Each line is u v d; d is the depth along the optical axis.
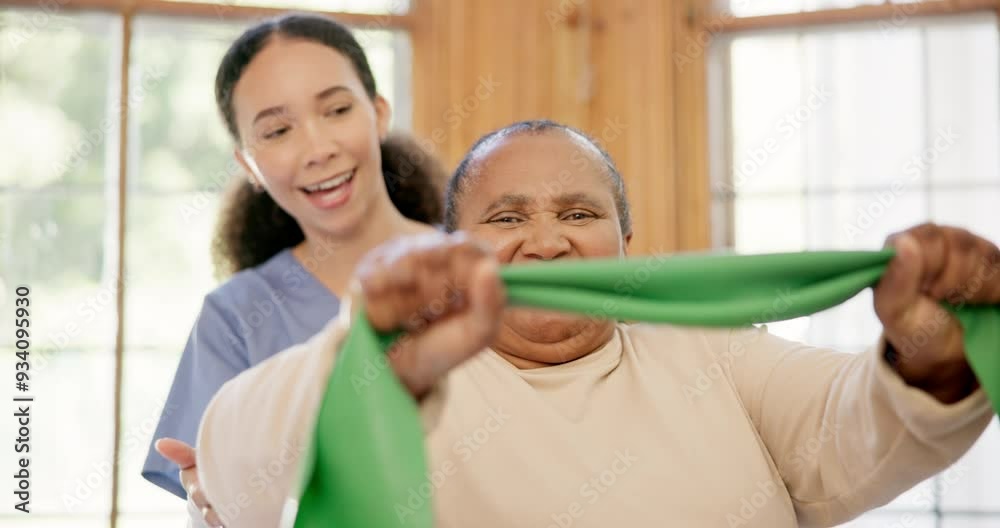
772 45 3.51
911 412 0.94
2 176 3.31
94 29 3.35
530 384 1.17
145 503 3.22
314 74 1.89
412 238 0.85
